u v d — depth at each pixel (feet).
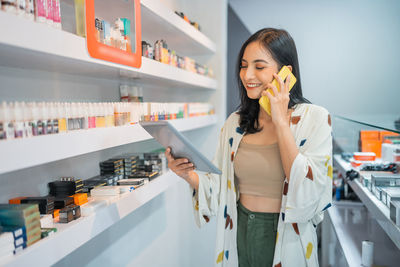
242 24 12.47
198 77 7.52
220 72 9.54
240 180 4.50
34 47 2.70
